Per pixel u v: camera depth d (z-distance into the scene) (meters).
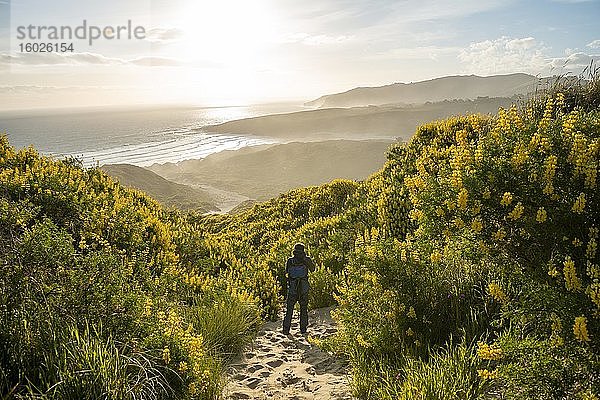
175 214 14.50
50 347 3.38
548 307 2.82
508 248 3.27
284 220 20.30
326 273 10.31
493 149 3.50
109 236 8.17
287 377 5.42
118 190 12.18
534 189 3.14
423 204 3.71
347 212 13.94
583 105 7.79
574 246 3.00
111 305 4.25
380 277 5.35
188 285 8.51
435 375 3.77
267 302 9.55
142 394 3.49
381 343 5.06
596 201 2.96
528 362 2.88
